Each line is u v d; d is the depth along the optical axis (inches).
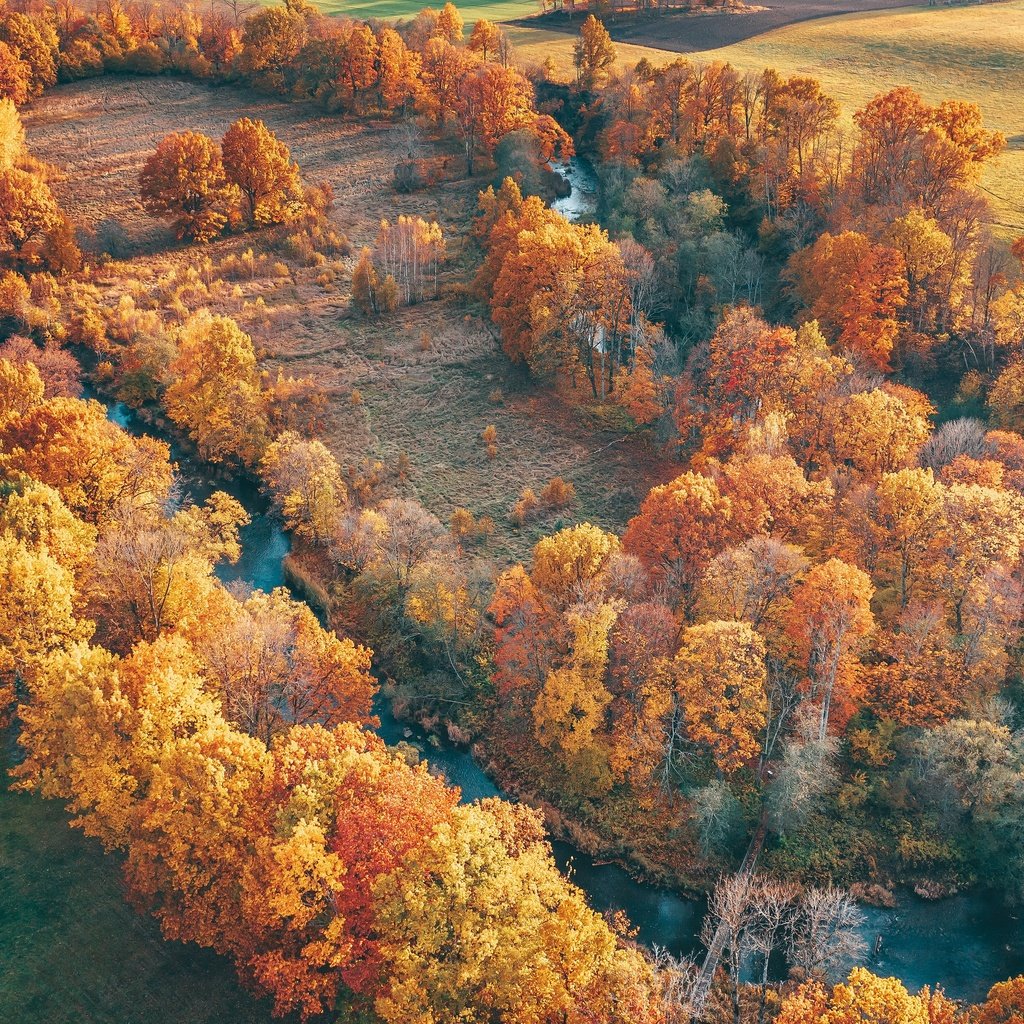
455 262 6190.9
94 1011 2301.9
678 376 4534.9
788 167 5738.2
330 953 2193.7
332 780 2427.4
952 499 3228.3
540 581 3351.4
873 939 2608.3
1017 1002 1993.1
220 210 6515.8
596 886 2795.3
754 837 2866.6
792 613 3102.9
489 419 4837.6
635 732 3004.4
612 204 6077.8
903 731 3036.4
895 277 4345.5
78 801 2476.6
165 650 2706.7
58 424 3750.0
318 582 3846.0
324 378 5137.8
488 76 7150.6
